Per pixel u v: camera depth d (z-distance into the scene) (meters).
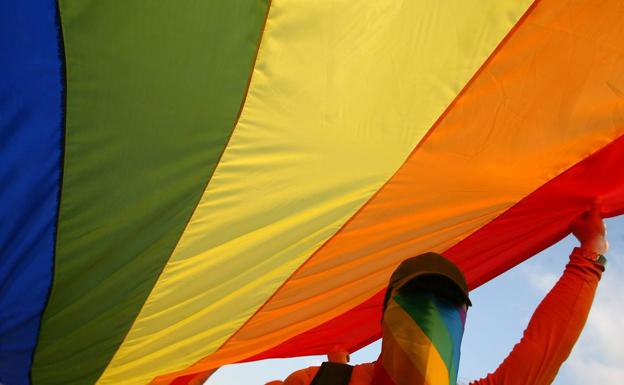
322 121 2.24
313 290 3.04
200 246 2.48
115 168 2.13
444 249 3.18
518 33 2.19
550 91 2.38
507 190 2.79
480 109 2.38
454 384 1.45
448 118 2.37
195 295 2.69
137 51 1.93
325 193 2.50
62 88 1.92
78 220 2.20
